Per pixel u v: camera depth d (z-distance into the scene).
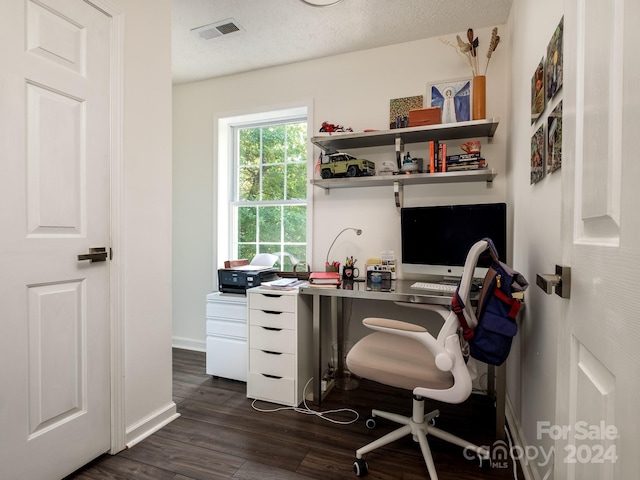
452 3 2.06
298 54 2.67
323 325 2.43
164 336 1.89
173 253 3.25
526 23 1.69
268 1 2.05
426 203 2.44
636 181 0.48
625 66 0.52
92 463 1.53
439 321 2.42
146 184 1.77
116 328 1.60
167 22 1.89
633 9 0.49
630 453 0.47
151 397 1.81
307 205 2.76
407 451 1.64
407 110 2.47
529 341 1.57
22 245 1.26
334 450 1.64
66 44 1.39
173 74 3.01
